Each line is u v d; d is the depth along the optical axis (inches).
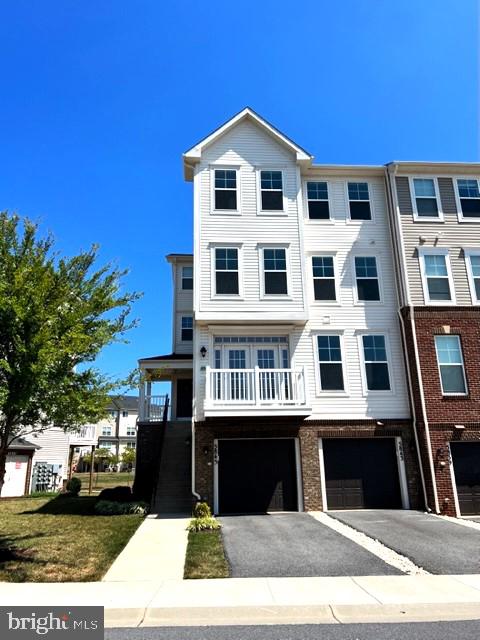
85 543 412.2
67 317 369.7
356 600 266.7
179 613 255.9
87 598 276.1
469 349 631.8
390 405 630.5
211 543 411.8
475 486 590.2
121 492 644.7
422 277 655.8
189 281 953.5
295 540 421.1
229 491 596.1
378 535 438.3
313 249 679.7
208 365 622.2
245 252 655.1
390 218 692.1
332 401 625.6
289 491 602.5
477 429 603.8
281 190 685.9
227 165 686.5
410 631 231.0
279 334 645.3
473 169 701.3
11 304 348.8
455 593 278.2
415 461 612.1
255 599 270.2
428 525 487.5
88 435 1582.2
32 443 973.8
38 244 410.0
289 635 227.0
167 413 770.2
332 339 649.0
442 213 684.7
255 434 605.3
